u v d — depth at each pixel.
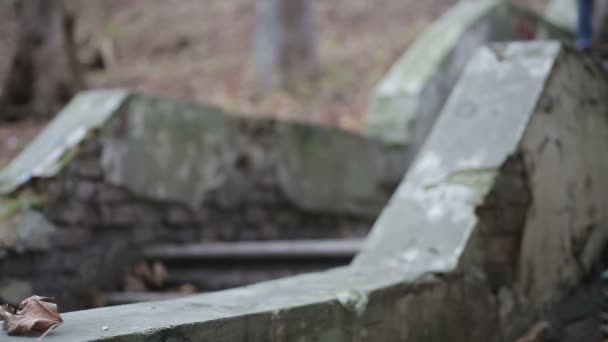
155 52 14.45
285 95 10.50
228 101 10.66
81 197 4.62
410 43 12.02
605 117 4.21
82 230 4.62
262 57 10.90
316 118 9.65
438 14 13.88
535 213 3.39
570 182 3.72
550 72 3.60
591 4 6.30
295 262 4.82
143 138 5.08
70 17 8.70
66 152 4.60
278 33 10.76
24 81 8.11
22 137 7.29
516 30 9.45
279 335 2.05
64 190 4.50
